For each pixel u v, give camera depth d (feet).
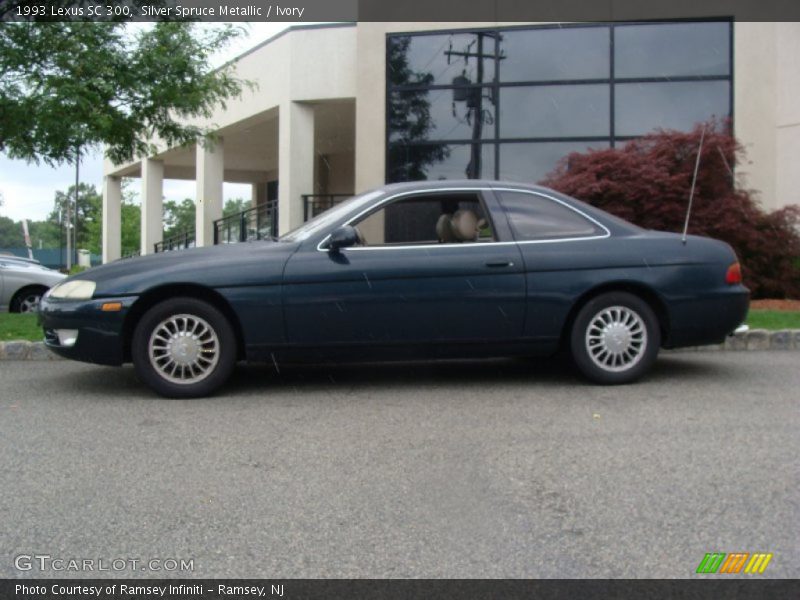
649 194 36.37
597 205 36.91
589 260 19.97
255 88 57.77
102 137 34.65
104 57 34.37
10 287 39.68
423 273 19.49
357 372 23.03
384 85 47.85
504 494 12.48
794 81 43.70
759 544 10.59
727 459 14.08
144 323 19.15
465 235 20.24
